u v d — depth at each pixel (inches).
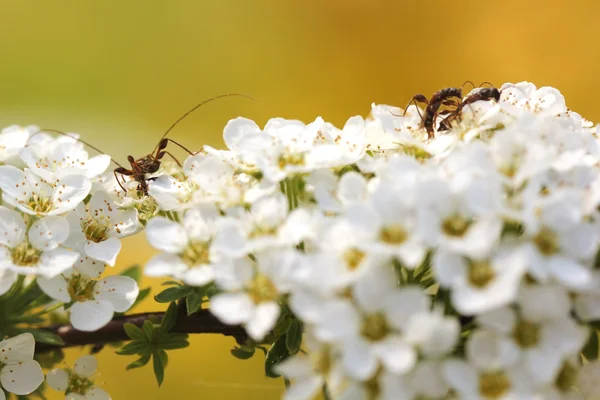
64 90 15.0
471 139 7.8
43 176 8.0
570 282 7.1
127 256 11.0
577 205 7.2
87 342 8.1
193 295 7.7
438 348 7.1
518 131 7.6
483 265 7.2
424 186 7.2
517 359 7.1
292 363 7.3
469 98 8.2
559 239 7.2
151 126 14.9
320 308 7.2
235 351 7.9
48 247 7.7
